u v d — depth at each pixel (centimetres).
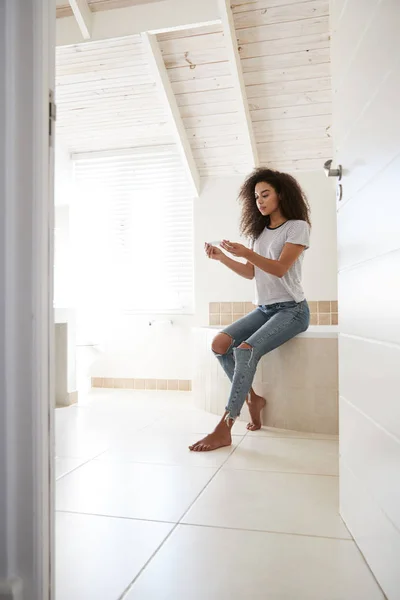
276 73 321
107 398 369
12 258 87
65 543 130
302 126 354
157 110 368
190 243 410
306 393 260
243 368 233
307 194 382
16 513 87
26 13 88
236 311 392
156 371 412
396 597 97
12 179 87
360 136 122
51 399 91
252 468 195
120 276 421
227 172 396
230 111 351
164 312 410
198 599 104
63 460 205
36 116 87
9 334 87
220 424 229
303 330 255
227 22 285
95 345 404
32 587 86
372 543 115
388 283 101
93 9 299
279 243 243
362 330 123
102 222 425
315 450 222
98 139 408
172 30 294
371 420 116
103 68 330
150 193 418
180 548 127
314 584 110
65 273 412
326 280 379
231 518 146
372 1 110
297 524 142
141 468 195
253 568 117
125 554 124
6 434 87
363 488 123
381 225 105
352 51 129
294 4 283
